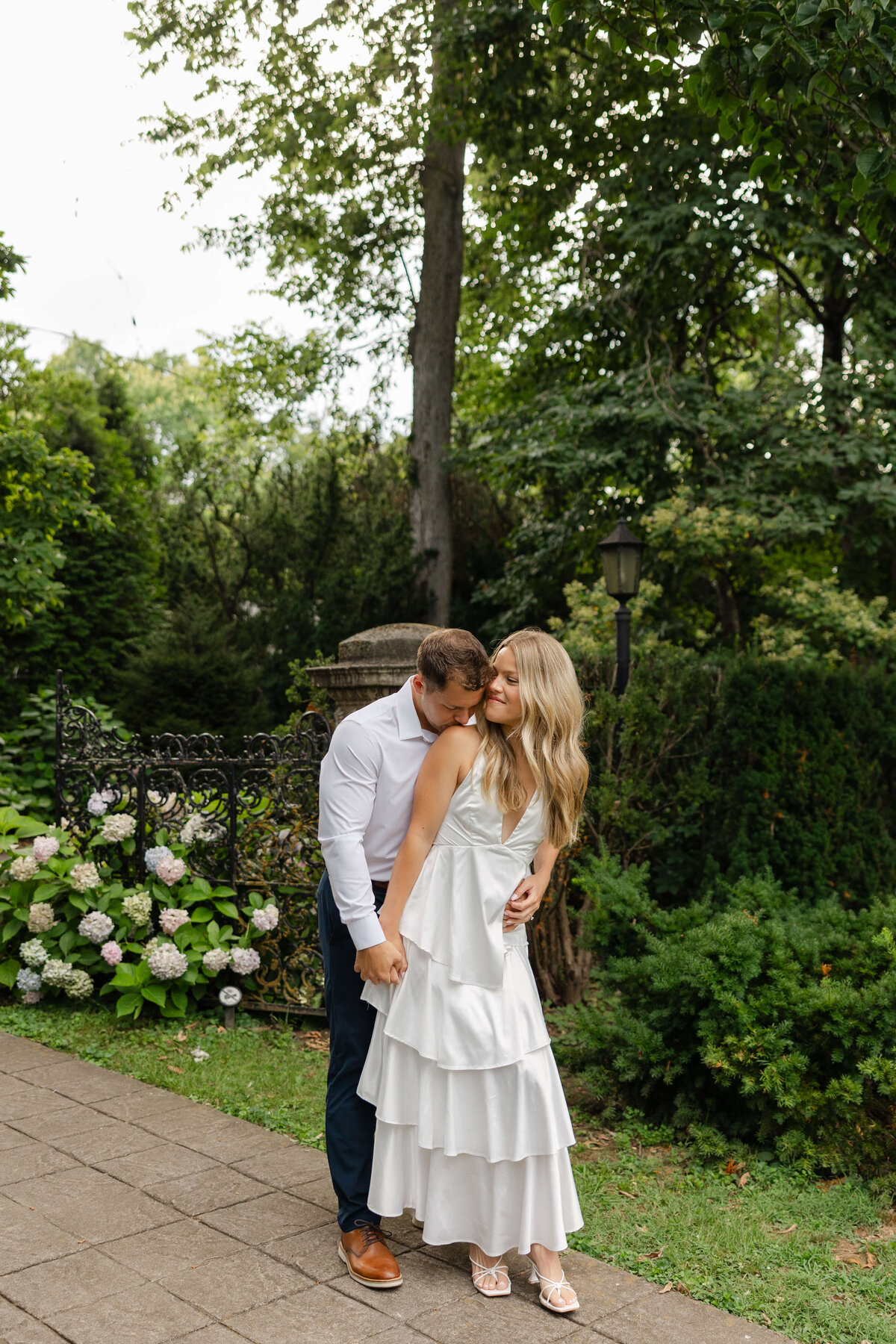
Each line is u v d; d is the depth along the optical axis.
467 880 2.52
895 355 10.05
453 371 13.95
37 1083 3.98
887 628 8.62
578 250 12.46
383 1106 2.53
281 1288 2.53
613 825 5.36
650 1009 3.80
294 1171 3.22
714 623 11.61
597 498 11.05
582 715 2.60
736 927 3.72
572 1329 2.40
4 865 5.32
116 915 5.04
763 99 3.87
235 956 4.77
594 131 11.48
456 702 2.46
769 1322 2.47
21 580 9.45
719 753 5.82
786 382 10.04
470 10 10.38
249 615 14.98
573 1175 3.33
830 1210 3.08
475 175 13.94
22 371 16.80
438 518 13.71
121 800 5.30
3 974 5.07
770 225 9.60
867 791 5.79
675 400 10.15
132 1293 2.48
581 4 4.54
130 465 15.72
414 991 2.53
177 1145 3.40
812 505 9.38
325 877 2.83
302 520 15.07
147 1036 4.58
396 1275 2.55
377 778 2.60
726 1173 3.35
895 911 3.89
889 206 4.14
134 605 14.55
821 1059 3.49
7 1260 2.62
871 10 3.39
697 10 3.91
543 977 5.10
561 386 11.92
